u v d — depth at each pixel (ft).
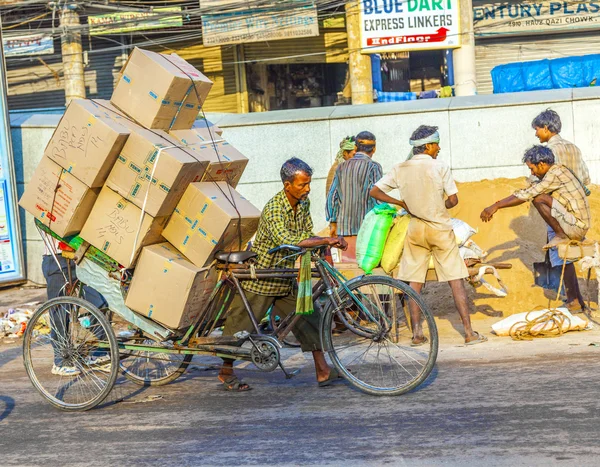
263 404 18.44
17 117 39.34
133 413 18.49
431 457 14.29
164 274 18.07
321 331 18.99
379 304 19.97
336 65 75.31
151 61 18.67
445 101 35.01
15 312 30.63
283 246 18.42
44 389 19.45
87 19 75.56
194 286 18.15
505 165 34.14
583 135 33.63
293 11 69.36
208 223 18.17
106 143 17.65
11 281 37.70
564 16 71.26
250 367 21.99
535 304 26.22
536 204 23.86
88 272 19.20
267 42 74.95
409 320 24.72
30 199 18.62
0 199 37.24
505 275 27.61
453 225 24.13
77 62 73.56
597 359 19.89
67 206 18.26
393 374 19.67
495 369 19.74
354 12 66.80
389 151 35.06
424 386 18.80
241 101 75.56
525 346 21.84
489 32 71.97
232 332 19.02
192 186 18.34
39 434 17.43
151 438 16.57
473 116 34.27
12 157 37.22
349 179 25.93
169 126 19.26
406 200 22.08
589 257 23.50
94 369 20.03
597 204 32.19
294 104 76.07
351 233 26.07
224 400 19.01
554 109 33.76
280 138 35.81
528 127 33.88
